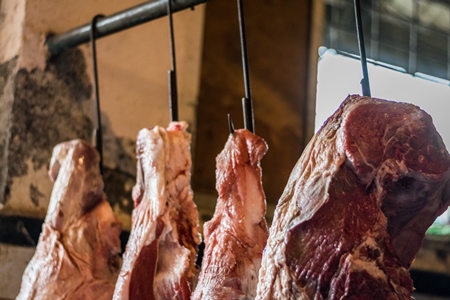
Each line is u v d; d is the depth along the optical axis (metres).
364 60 1.30
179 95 2.48
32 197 2.18
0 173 2.17
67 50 2.29
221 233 1.43
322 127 1.22
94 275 1.69
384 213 1.17
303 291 1.10
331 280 1.09
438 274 2.90
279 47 2.90
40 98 2.23
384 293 1.07
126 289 1.51
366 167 1.12
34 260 1.72
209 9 2.73
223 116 2.70
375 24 3.37
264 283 1.15
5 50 2.31
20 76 2.20
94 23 2.04
